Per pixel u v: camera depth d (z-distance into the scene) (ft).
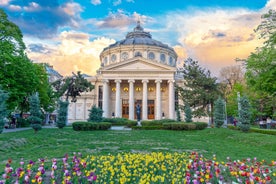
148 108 186.91
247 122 76.28
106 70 177.88
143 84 175.52
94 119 101.09
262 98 95.25
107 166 23.91
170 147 49.57
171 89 173.37
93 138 65.67
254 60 58.08
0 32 87.51
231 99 152.87
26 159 35.37
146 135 75.20
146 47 203.41
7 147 44.32
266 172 23.04
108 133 80.38
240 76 181.78
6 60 81.82
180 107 131.03
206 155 40.57
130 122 112.16
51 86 154.30
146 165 24.95
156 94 177.17
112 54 210.38
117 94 176.35
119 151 42.68
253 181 19.85
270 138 61.62
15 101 88.58
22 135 64.23
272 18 57.16
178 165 26.61
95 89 209.15
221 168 26.07
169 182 20.34
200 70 127.95
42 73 128.47
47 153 40.65
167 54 212.23
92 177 19.22
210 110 134.41
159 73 175.73
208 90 124.77
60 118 94.43
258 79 59.11
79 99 207.31
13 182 20.26
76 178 21.34
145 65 177.68
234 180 22.39
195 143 57.93
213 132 82.02
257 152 46.80
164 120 120.88
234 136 70.28
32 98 73.77
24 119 124.26
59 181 21.31
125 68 177.88
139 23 244.01
